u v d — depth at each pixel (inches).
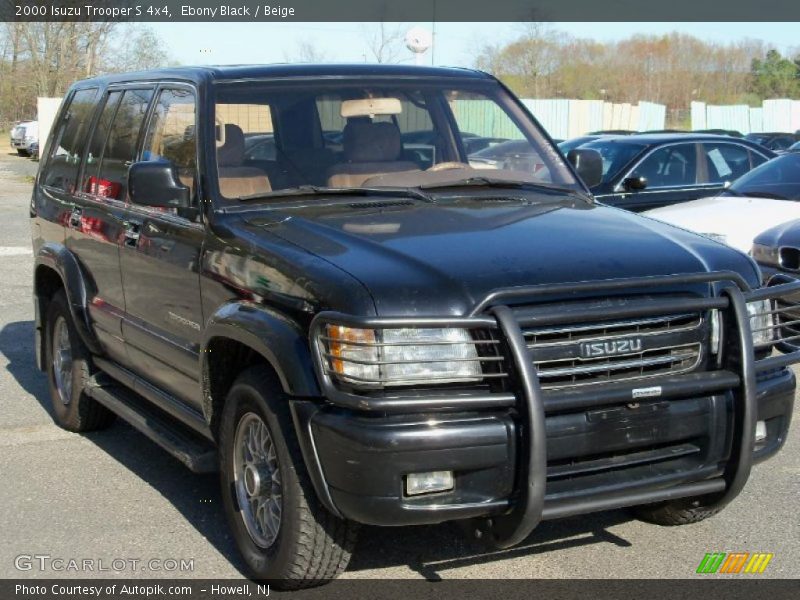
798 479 229.6
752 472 234.1
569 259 166.2
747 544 195.6
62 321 273.9
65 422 275.4
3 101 1843.0
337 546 167.5
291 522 165.6
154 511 218.4
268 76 214.5
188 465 198.1
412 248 167.6
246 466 181.2
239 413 180.7
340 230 177.6
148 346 221.0
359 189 201.9
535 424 149.6
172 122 219.5
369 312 152.3
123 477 240.1
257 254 177.0
